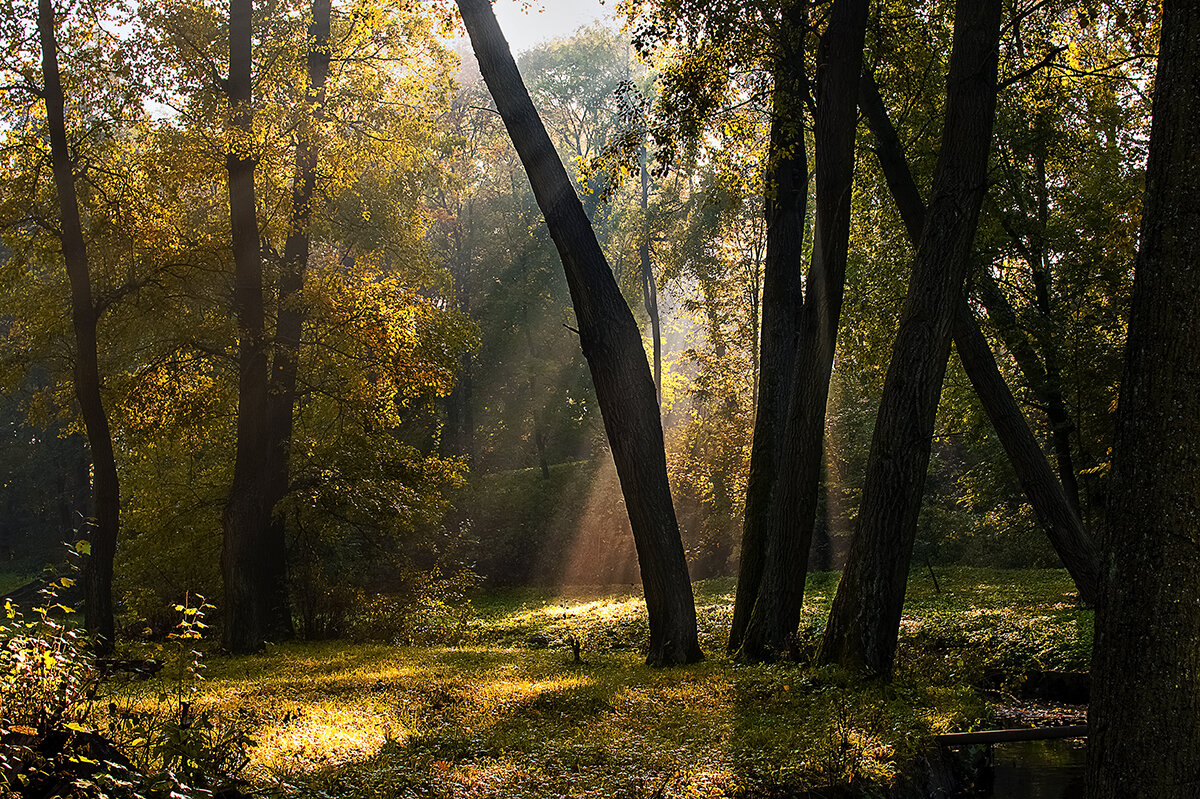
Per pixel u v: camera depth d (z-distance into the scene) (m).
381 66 21.78
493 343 47.09
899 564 11.45
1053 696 13.62
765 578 13.69
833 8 13.41
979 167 11.73
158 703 8.24
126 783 4.78
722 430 37.38
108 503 15.91
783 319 15.17
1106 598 4.84
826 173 13.52
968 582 29.97
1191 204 4.72
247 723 7.80
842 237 13.55
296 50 19.42
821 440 13.82
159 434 21.00
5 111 16.59
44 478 45.12
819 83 13.60
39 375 42.94
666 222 39.03
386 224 22.45
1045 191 22.09
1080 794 8.77
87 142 17.67
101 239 18.56
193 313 20.30
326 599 20.42
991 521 27.05
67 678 6.05
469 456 48.34
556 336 48.16
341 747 7.25
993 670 14.52
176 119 18.05
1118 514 4.84
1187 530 4.57
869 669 11.12
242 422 18.27
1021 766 9.99
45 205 17.94
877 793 6.81
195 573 21.20
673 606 13.15
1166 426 4.67
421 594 21.30
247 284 18.14
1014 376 23.47
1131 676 4.63
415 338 21.31
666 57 15.72
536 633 21.27
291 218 20.11
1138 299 4.92
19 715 5.50
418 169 23.00
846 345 25.94
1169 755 4.48
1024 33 16.64
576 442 53.53
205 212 20.84
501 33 13.59
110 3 17.09
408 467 22.09
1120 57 17.20
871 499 11.58
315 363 21.30
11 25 15.80
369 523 20.97
